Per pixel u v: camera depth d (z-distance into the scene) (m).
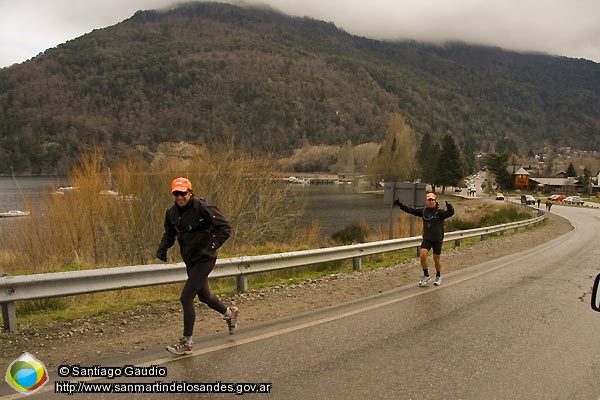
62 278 6.70
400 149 104.88
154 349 5.84
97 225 17.25
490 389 4.77
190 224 5.62
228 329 6.69
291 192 25.73
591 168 151.50
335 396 4.53
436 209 10.23
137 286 7.55
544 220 37.31
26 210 15.71
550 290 9.84
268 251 16.41
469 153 170.50
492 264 13.70
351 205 66.44
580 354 5.86
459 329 6.85
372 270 12.41
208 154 22.30
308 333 6.55
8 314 6.47
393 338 6.37
